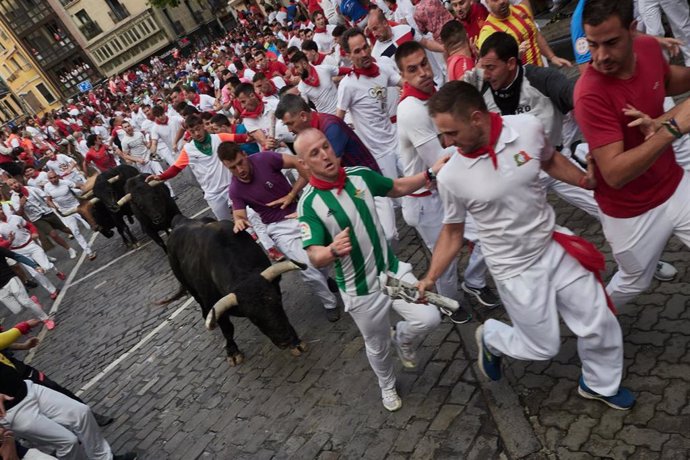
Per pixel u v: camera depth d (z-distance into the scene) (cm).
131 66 5928
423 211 427
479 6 645
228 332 538
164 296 809
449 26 454
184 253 542
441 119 259
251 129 779
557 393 344
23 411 407
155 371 610
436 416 374
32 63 5491
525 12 508
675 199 288
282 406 457
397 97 589
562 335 387
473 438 346
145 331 723
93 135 1306
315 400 446
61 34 5531
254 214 714
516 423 337
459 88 257
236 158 480
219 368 559
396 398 393
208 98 1327
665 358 334
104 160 1314
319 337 525
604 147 262
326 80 779
